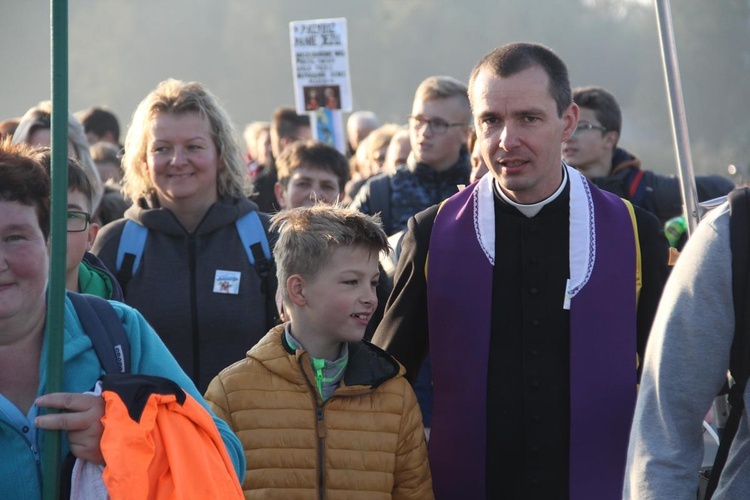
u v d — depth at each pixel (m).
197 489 2.83
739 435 3.06
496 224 4.11
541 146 3.90
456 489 4.07
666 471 2.98
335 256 3.98
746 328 2.95
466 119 7.10
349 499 3.94
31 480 2.88
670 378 3.01
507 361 4.04
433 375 4.17
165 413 2.88
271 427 3.98
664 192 7.12
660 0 4.77
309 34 10.57
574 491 3.95
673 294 3.05
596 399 3.95
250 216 5.31
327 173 7.13
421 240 4.22
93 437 2.79
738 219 2.97
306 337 4.07
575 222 4.04
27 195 2.83
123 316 3.15
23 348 2.94
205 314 5.13
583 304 3.98
